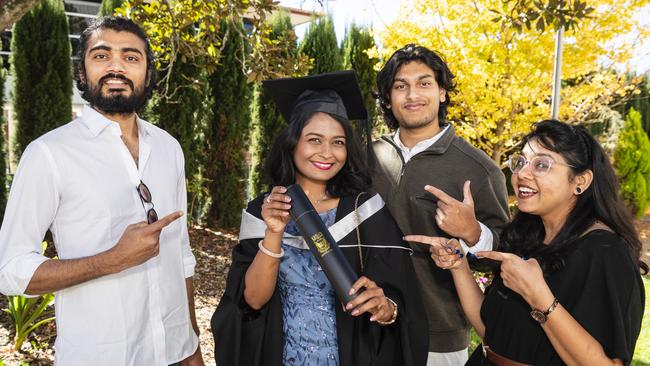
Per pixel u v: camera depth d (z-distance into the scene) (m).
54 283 1.63
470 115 7.10
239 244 2.08
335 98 2.04
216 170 8.51
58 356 1.76
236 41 8.15
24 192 1.69
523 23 4.14
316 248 1.65
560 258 1.60
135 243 1.58
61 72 6.85
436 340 2.49
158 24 4.30
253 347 1.96
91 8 12.23
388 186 2.54
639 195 11.41
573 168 1.62
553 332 1.51
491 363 1.78
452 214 2.04
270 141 8.69
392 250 1.96
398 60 2.52
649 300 5.95
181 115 7.58
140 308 1.82
